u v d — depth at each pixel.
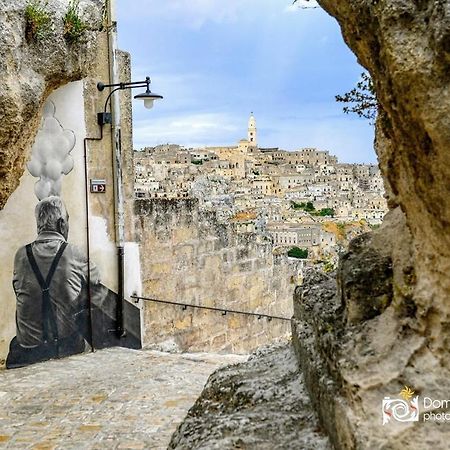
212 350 12.02
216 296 12.10
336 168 125.19
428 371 2.46
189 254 11.55
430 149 2.22
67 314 9.65
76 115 9.73
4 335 8.86
